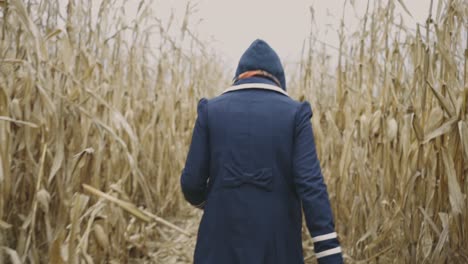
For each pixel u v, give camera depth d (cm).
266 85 157
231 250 150
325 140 334
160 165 356
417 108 235
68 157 231
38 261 205
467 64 204
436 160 226
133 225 300
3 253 195
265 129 150
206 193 167
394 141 262
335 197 318
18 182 218
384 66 266
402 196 237
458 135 214
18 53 221
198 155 158
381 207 264
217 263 151
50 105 201
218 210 152
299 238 156
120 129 277
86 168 230
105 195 205
